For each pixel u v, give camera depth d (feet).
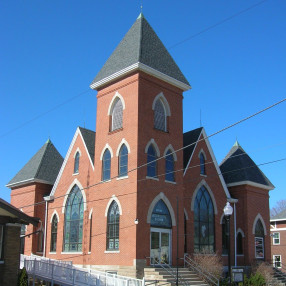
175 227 104.58
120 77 108.37
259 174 139.74
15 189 143.74
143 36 111.65
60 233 121.60
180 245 104.78
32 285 95.20
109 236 101.96
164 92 110.32
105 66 115.34
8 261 70.74
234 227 128.98
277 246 190.29
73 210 119.75
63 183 125.49
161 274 91.81
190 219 112.98
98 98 114.83
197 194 118.52
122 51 112.68
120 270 95.55
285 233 188.65
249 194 133.08
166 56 114.42
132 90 104.47
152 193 100.99
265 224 136.26
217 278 95.81
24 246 131.75
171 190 106.22
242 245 129.59
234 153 143.54
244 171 135.13
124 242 96.84
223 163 144.66
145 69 104.12
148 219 98.32
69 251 116.88
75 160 123.44
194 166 118.62
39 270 96.89
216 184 124.98
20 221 73.20
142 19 116.67
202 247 115.34
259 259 131.34
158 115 108.68
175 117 112.27
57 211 125.08
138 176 98.37
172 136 110.11
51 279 91.97
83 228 113.39
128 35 115.96
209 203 121.80
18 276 79.30
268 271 118.73
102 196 106.83
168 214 104.63
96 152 111.86
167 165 107.76
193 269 99.96
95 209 108.27
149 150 103.71
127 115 104.42
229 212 72.79
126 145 102.89
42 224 132.67
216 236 120.57
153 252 98.07
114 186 103.60
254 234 131.64
